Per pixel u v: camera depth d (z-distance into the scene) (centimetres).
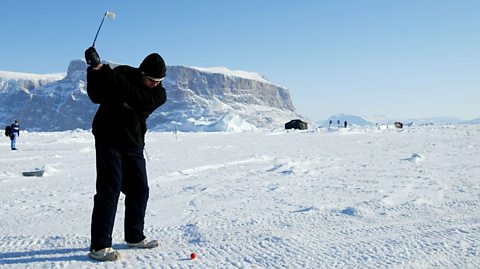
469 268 315
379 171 956
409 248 364
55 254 356
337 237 405
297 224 461
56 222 496
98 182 342
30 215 545
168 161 1281
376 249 362
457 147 1659
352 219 482
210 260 339
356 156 1366
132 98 332
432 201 582
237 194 679
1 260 340
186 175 958
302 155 1434
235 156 1436
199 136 3438
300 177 877
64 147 2086
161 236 421
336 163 1152
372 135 2983
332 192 679
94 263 331
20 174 1016
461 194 637
